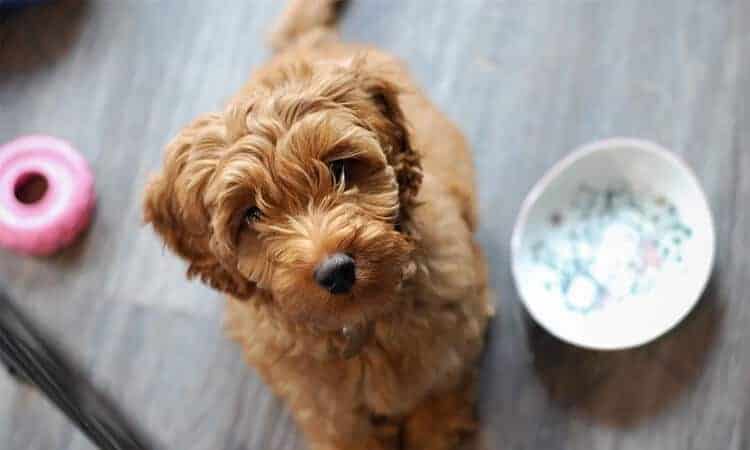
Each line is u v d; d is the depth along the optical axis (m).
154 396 0.89
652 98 0.89
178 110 0.99
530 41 0.94
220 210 0.62
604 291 0.82
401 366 0.73
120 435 0.85
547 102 0.91
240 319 0.76
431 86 0.94
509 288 0.86
